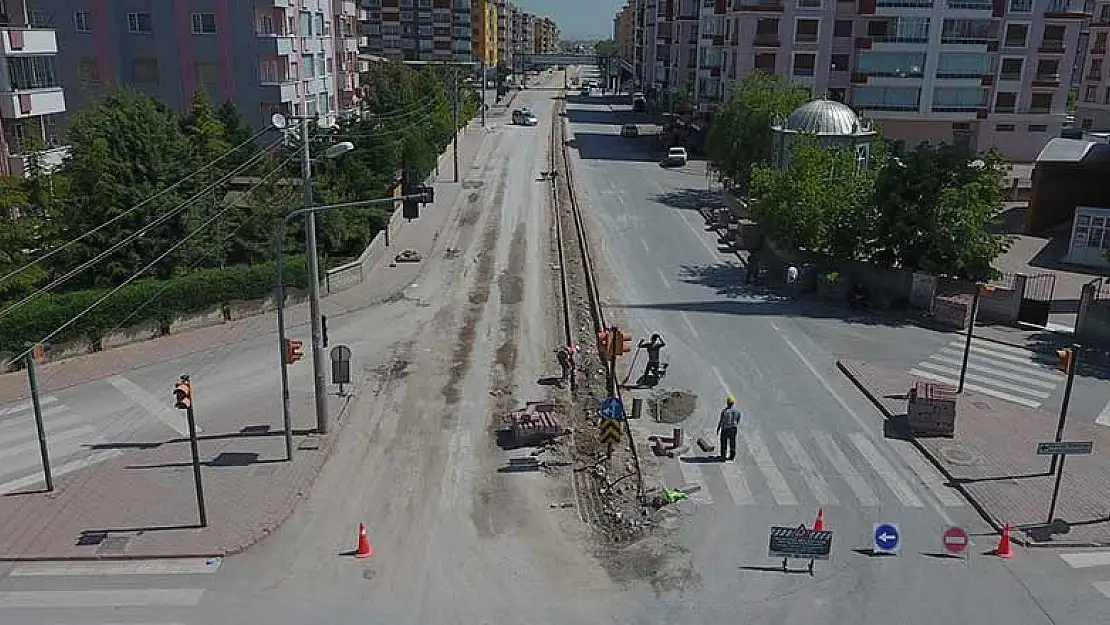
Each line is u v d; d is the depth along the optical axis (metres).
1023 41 71.25
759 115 53.16
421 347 30.86
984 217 34.44
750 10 71.12
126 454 22.58
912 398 24.00
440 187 61.62
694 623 16.42
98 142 32.31
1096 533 19.41
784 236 38.69
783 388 27.33
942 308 33.56
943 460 22.59
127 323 30.28
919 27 70.31
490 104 130.00
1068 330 33.03
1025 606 16.94
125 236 32.25
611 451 22.98
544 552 18.70
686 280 39.34
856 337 32.06
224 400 26.03
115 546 18.45
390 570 17.98
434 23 168.38
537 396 26.75
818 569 18.12
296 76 61.28
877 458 22.84
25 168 35.59
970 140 74.81
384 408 25.72
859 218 36.44
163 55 55.53
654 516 20.03
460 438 23.91
